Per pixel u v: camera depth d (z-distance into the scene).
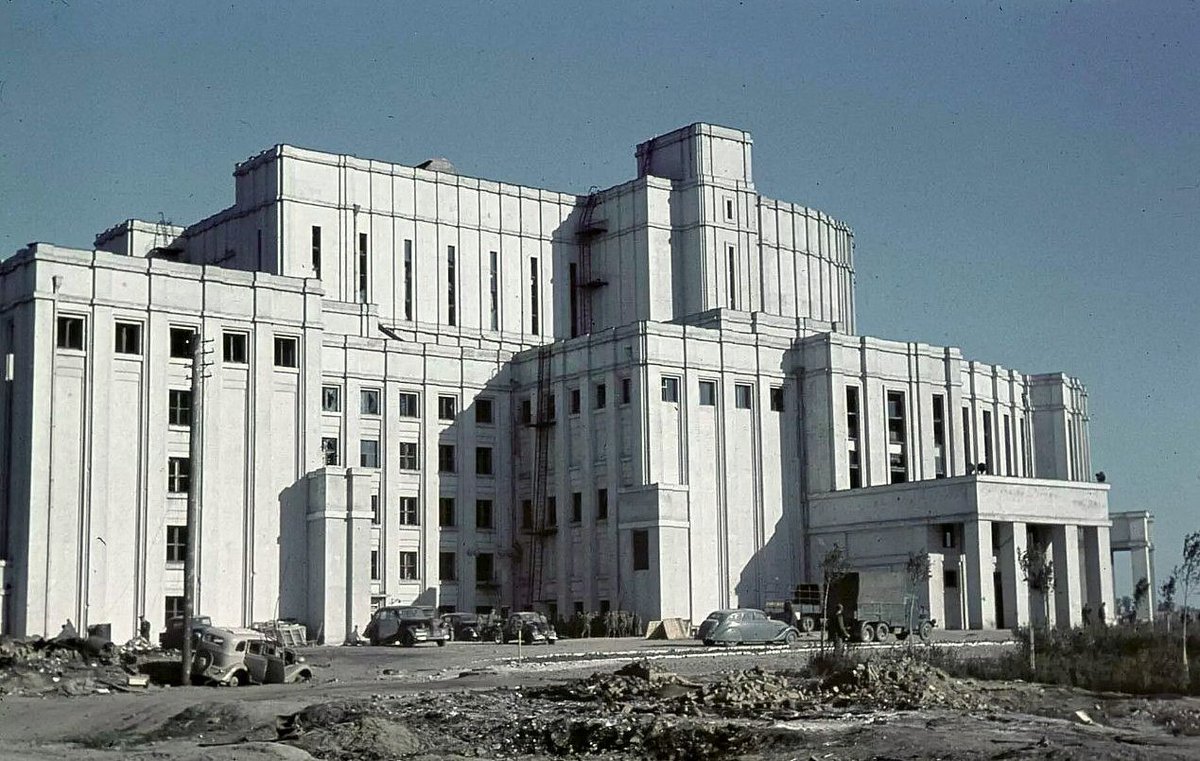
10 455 81.94
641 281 114.56
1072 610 98.06
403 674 59.22
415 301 109.50
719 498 100.38
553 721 36.75
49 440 80.50
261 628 80.75
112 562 81.56
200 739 39.66
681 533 95.50
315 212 105.69
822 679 43.84
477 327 112.62
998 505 95.00
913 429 107.19
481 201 114.31
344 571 87.88
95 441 81.75
